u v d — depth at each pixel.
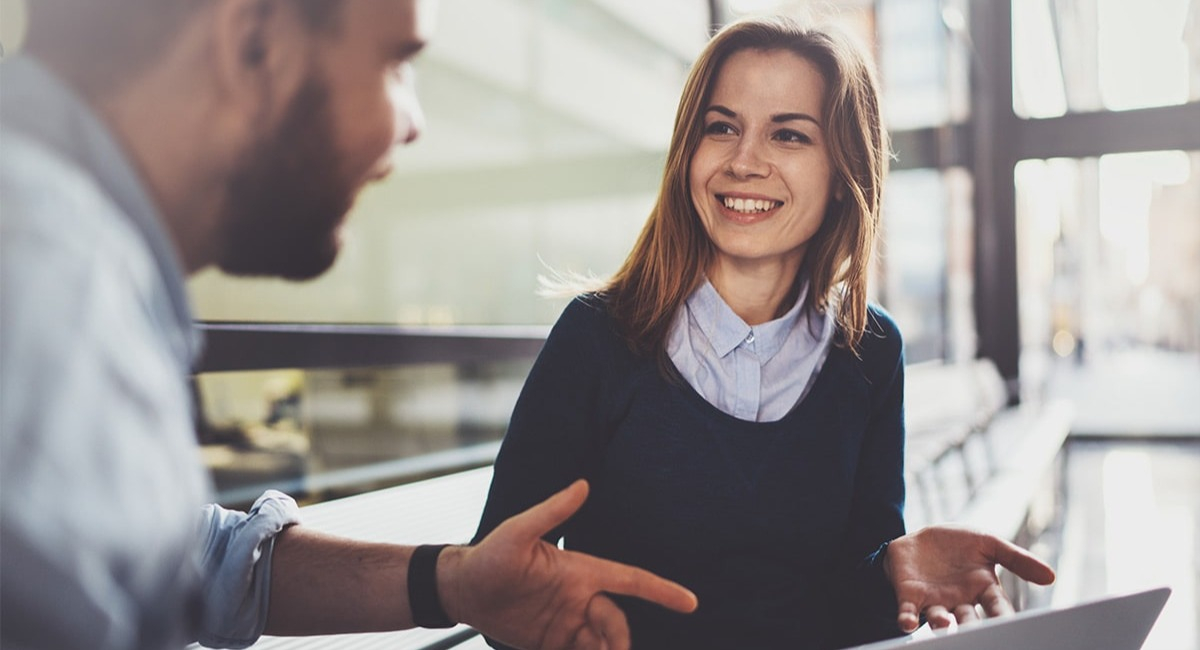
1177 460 6.37
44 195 0.27
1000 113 5.98
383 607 0.66
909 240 4.59
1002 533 2.28
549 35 2.59
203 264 0.36
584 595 0.62
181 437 0.29
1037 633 0.59
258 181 0.35
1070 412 5.24
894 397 1.00
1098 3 5.77
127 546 0.25
